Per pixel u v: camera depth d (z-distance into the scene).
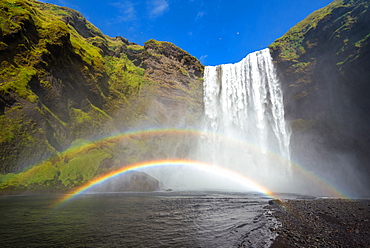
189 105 51.56
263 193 28.31
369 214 12.30
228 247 5.74
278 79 49.03
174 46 62.00
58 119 27.89
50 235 6.15
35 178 20.17
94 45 50.22
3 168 19.06
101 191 21.77
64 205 11.62
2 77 23.59
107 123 35.53
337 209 13.84
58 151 25.42
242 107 52.28
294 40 50.34
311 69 43.50
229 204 15.04
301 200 19.61
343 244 6.57
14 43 25.89
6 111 21.91
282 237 6.94
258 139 49.22
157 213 10.31
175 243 5.93
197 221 8.90
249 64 53.66
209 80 58.75
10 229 6.59
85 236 6.20
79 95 33.22
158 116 45.22
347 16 39.16
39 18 34.47
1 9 26.52
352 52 34.94
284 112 47.53
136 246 5.54
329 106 40.41
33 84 26.11
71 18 50.94
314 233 7.70
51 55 29.66
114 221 8.20
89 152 28.19
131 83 45.84
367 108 34.00
